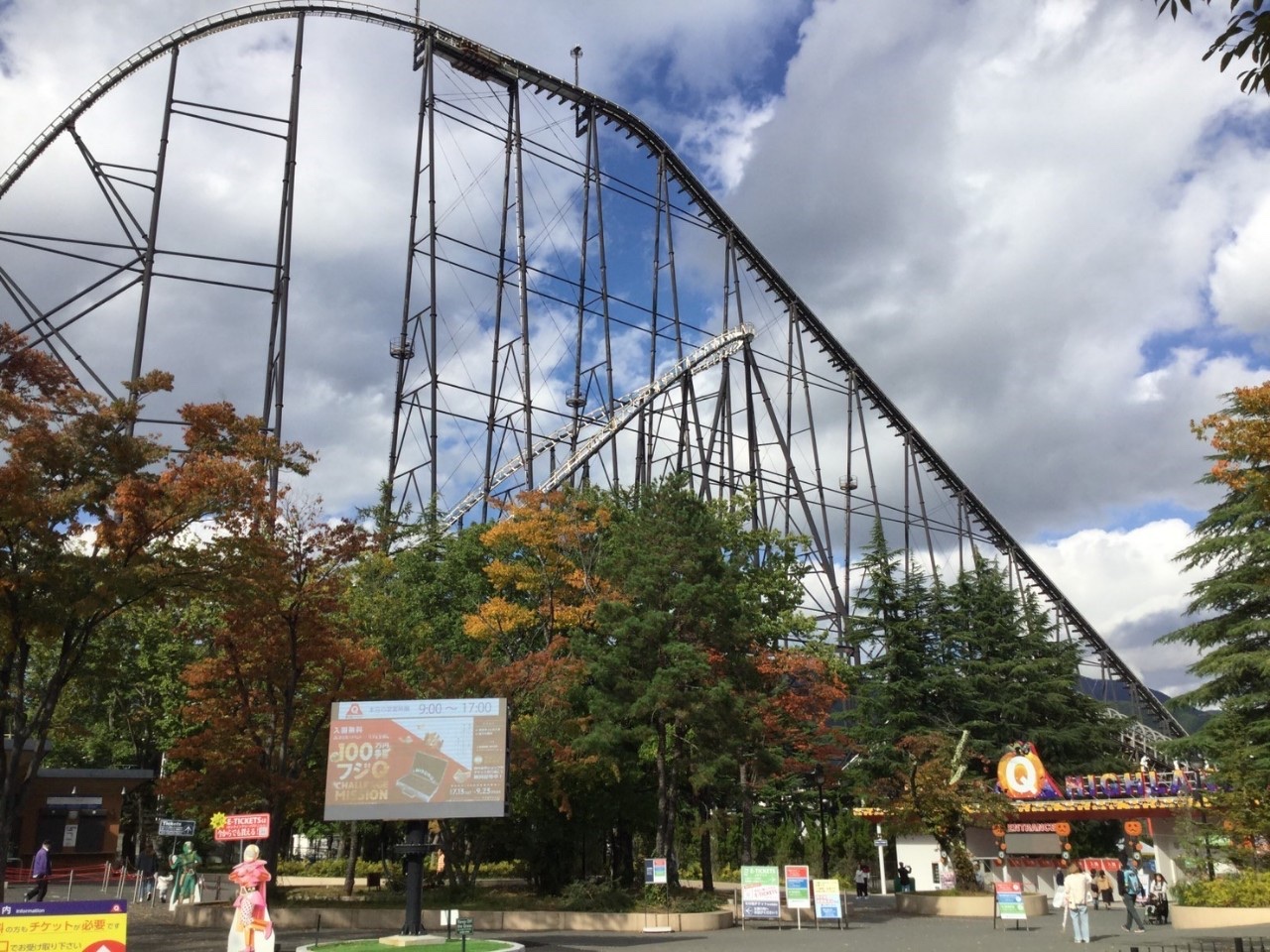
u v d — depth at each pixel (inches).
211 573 1055.6
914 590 2388.0
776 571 1899.6
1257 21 314.0
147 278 2005.4
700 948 1021.8
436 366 2201.0
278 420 2048.5
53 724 1111.6
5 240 1948.8
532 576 1622.8
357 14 2301.9
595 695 1430.9
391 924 1274.6
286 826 1893.5
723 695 1380.4
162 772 1942.7
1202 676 1509.6
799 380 3068.4
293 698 1307.8
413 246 2276.1
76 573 970.7
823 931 1259.2
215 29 2206.0
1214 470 958.4
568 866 1610.5
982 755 2250.2
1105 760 2449.6
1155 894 1449.3
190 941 1040.8
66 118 2198.6
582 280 2571.4
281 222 2138.3
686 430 2672.2
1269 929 1072.8
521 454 2439.7
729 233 2930.6
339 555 1272.1
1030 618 2672.2
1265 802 1331.2
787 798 2329.0
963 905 1523.1
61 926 673.0
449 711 1010.1
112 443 1007.6
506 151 2503.7
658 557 1485.0
